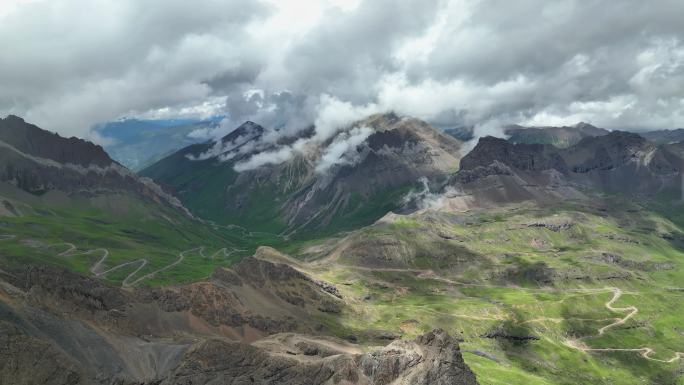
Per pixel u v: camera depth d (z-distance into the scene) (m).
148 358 195.00
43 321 177.25
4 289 183.75
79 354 174.88
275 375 198.50
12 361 146.25
